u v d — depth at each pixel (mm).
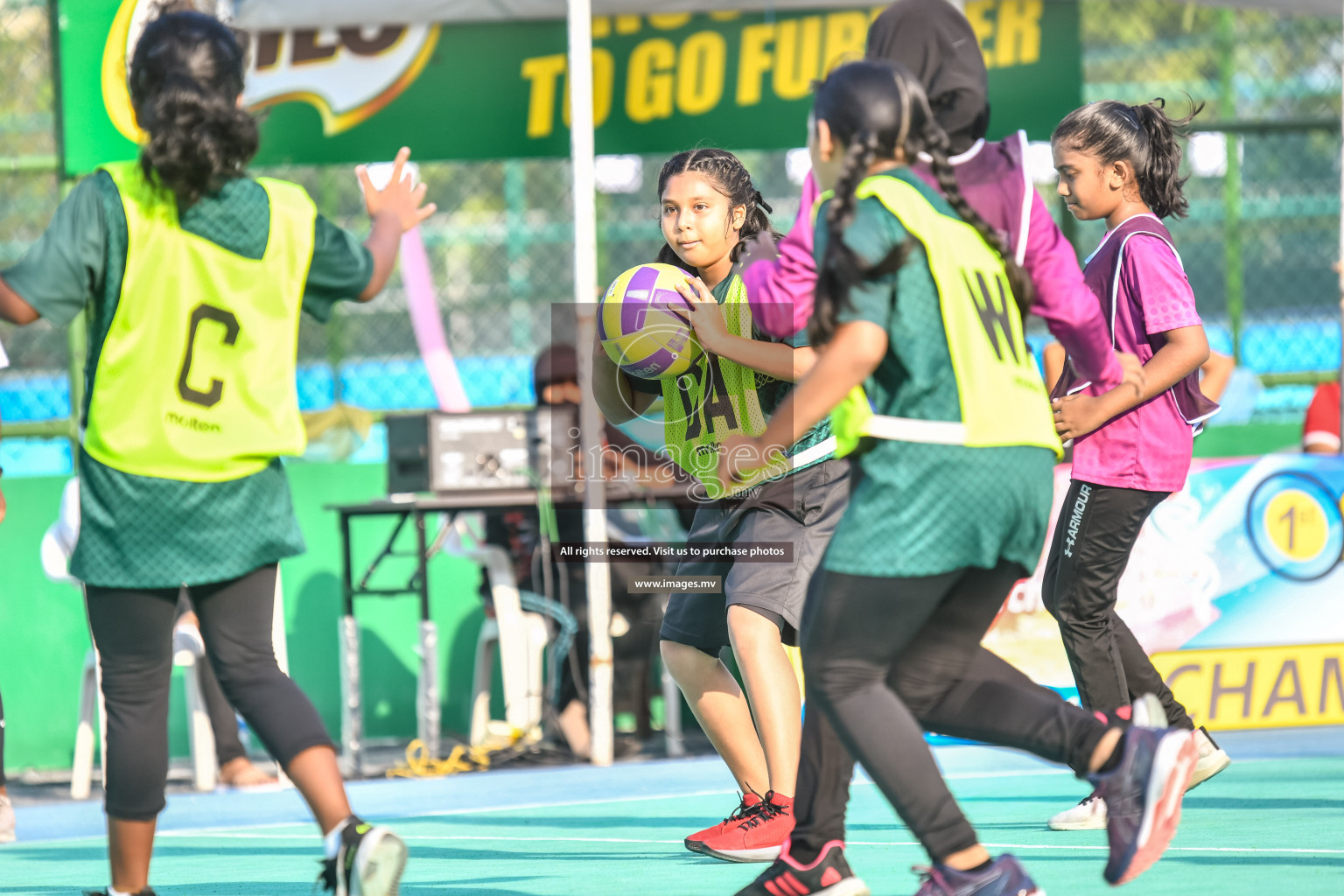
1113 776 8086
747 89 22672
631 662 20609
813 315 7715
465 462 19281
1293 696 19297
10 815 15625
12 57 22922
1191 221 26875
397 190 9305
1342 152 20266
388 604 22422
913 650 8414
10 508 21234
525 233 26844
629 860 12062
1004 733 8430
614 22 22578
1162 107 13906
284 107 21844
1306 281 27062
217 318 8242
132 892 8922
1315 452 21547
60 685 21344
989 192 8586
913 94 8094
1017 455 7879
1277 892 9578
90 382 8273
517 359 26812
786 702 11703
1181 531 19219
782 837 11734
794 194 27672
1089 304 8781
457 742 21531
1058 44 22531
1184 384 12961
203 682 19203
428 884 11102
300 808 17062
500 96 22250
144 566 8227
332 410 22281
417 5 21672
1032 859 11133
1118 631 13281
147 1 19109
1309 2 22906
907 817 7984
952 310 7793
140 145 8242
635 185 26359
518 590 20531
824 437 11586
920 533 7730
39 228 24062
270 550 8422
